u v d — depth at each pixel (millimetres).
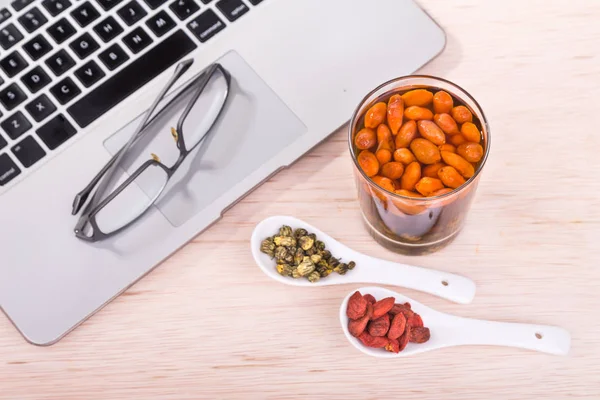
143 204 818
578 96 855
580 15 880
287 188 845
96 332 802
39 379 793
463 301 793
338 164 850
